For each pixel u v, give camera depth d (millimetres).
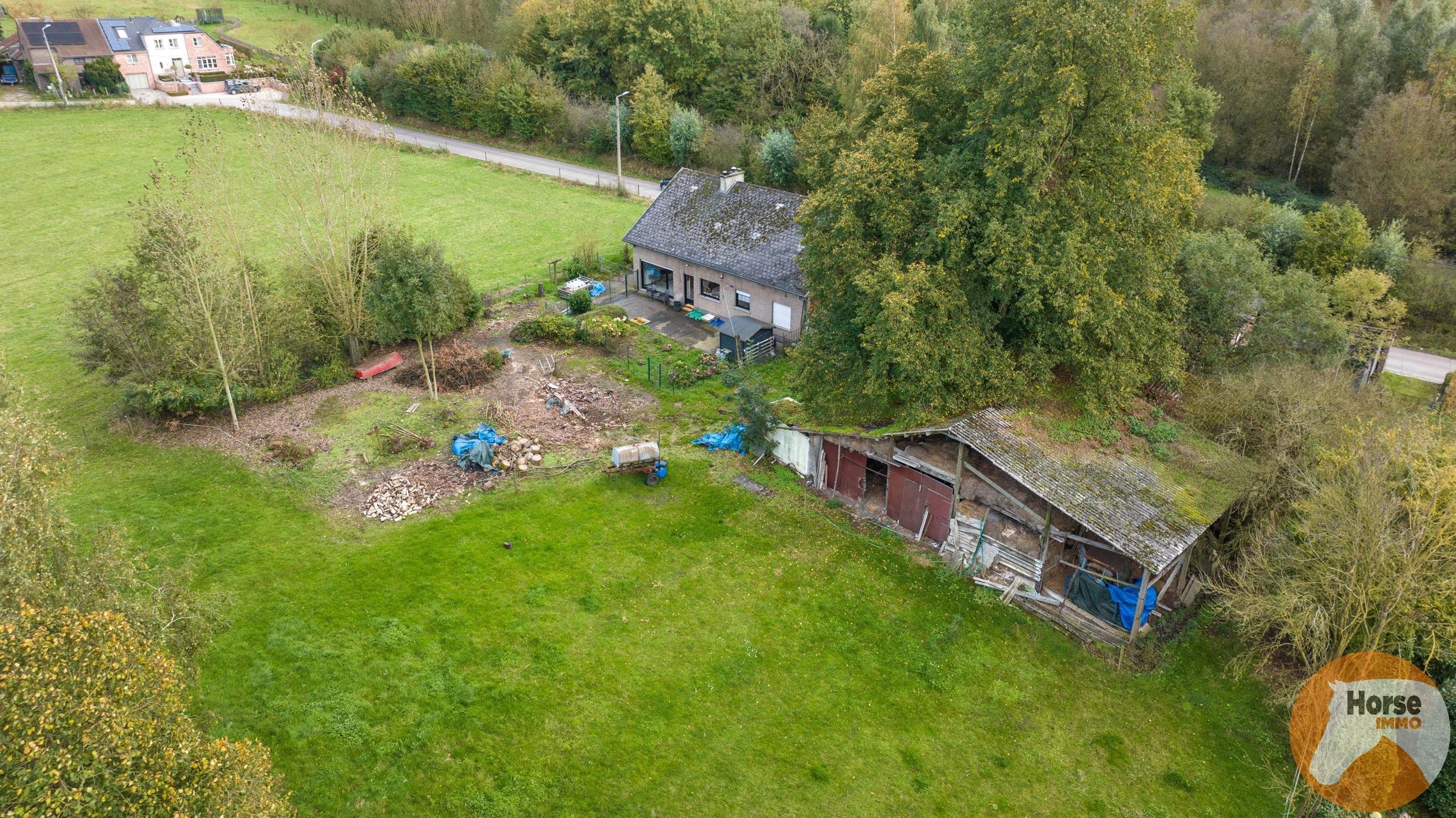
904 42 61188
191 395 31578
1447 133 51844
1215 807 18469
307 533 26500
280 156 39156
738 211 43531
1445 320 46531
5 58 84938
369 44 86125
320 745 19141
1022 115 24078
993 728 20328
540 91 76250
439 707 20266
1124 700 21141
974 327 25484
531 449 31031
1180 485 24234
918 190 26797
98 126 74125
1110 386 25953
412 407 33844
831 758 19469
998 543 25406
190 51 91250
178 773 12797
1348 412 24875
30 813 10672
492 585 24422
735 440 31750
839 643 22719
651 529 27141
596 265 49750
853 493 28891
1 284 46062
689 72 74688
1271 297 31875
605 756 19266
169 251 30203
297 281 36375
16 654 11617
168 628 16688
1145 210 25812
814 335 29703
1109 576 24078
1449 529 18016
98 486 28609
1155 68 24781
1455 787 17672
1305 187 64688
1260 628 20906
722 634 22922
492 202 62906
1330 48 62062
